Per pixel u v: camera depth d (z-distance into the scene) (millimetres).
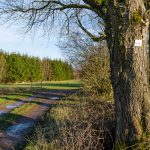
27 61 69250
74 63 24703
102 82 20297
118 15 7766
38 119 17859
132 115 7734
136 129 7703
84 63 22156
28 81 70500
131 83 7707
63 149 8602
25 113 20516
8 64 64812
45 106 24328
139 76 7668
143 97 7688
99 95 19812
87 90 20906
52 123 13953
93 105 12008
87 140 8789
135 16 7555
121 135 7902
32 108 23219
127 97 7777
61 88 46938
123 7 7672
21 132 14789
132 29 7625
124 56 7738
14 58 65812
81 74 22219
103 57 21281
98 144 8680
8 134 14398
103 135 9078
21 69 67000
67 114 11992
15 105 25078
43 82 71750
